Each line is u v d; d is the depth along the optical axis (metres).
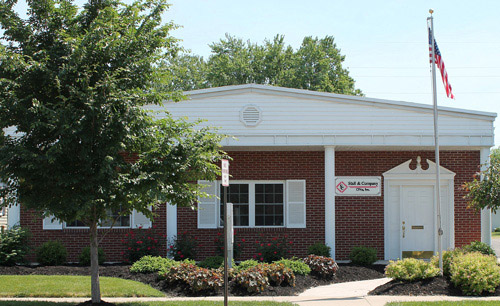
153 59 9.34
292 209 17.06
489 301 10.09
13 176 8.60
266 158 17.19
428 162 17.09
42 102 8.41
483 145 15.91
